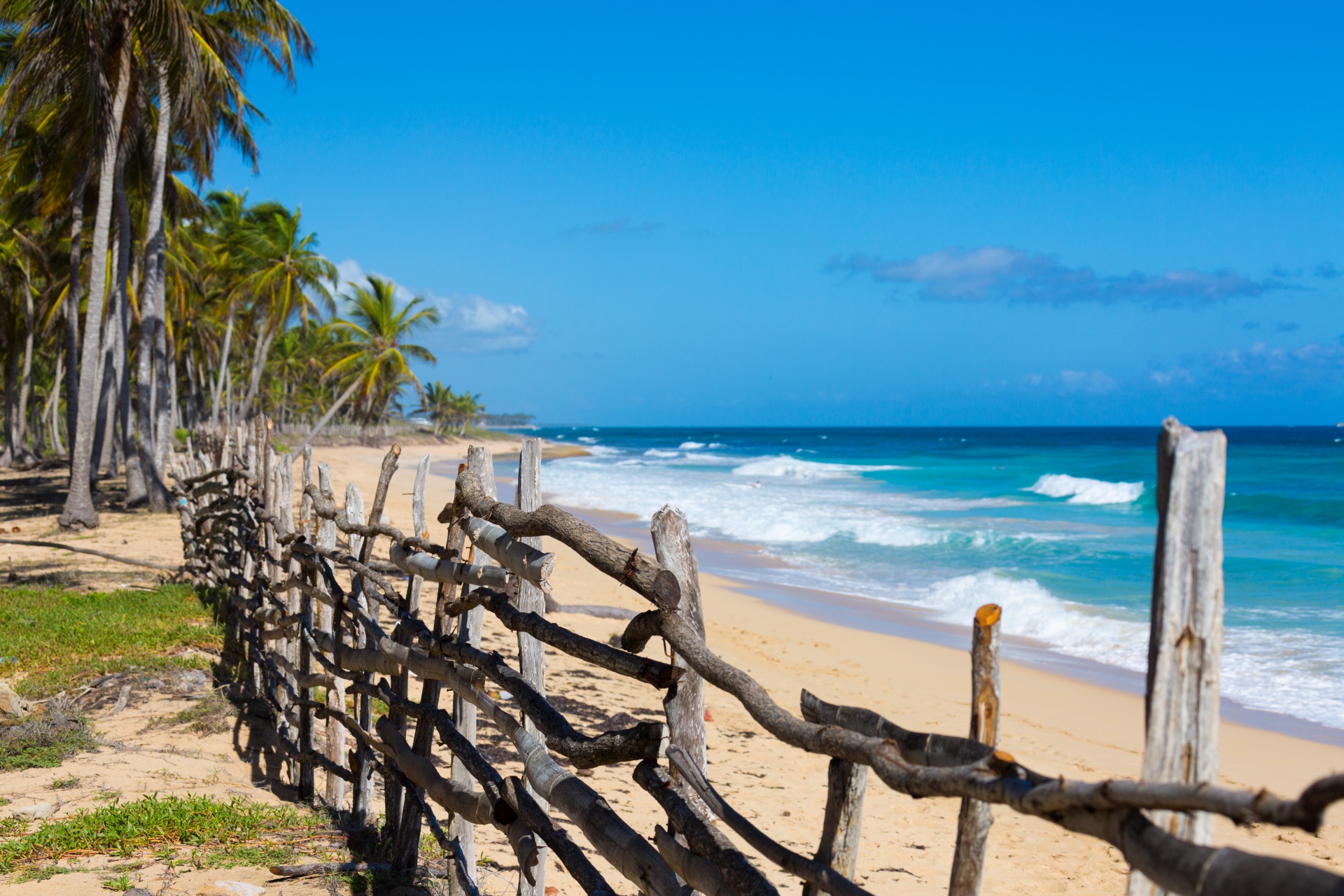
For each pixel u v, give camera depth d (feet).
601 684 25.84
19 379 124.57
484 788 9.94
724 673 6.61
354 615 14.07
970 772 4.28
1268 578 49.93
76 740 16.11
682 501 93.61
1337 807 20.25
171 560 40.40
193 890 10.85
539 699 8.95
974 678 4.54
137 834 12.25
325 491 16.20
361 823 13.79
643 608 37.81
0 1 51.16
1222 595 3.57
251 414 171.83
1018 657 35.81
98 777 14.67
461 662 10.49
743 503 92.63
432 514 68.23
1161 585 3.61
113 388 76.54
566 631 8.34
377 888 11.48
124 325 64.13
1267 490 107.96
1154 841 3.43
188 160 69.15
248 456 26.05
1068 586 48.83
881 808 19.19
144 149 69.05
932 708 27.86
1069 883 15.78
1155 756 3.56
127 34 52.39
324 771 16.37
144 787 14.46
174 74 57.21
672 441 402.52
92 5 50.06
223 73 57.72
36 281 110.93
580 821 8.14
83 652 22.11
